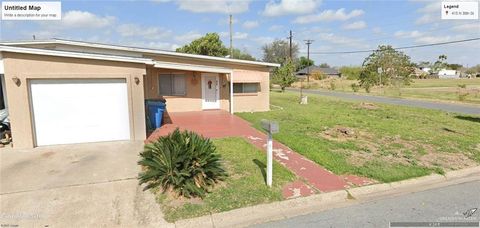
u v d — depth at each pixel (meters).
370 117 13.82
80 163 6.43
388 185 5.36
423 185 5.53
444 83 54.09
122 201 4.58
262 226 4.00
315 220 4.14
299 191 5.02
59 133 8.00
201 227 3.99
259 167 6.14
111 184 5.25
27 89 7.46
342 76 73.94
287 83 35.12
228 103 15.16
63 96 7.90
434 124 11.98
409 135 9.55
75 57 7.71
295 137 8.89
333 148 7.74
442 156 7.17
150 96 13.30
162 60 13.30
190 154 4.89
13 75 7.27
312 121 12.23
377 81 41.41
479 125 11.89
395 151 7.56
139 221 4.01
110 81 8.28
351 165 6.32
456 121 12.95
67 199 4.65
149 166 5.25
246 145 7.98
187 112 14.05
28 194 4.82
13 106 7.36
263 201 4.61
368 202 4.76
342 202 4.78
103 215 4.15
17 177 5.57
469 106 19.88
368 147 7.91
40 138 7.83
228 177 5.53
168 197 4.67
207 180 5.06
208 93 14.71
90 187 5.11
